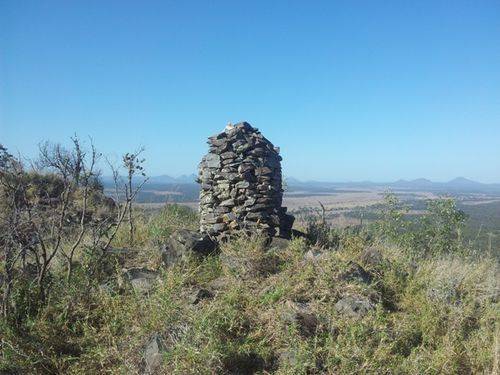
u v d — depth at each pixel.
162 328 5.06
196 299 5.75
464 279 7.37
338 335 5.36
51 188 8.43
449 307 6.38
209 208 8.13
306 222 9.96
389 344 5.30
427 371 4.95
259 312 5.66
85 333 5.18
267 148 8.42
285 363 4.77
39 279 5.78
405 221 11.17
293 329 5.16
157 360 4.68
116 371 4.63
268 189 8.02
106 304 5.68
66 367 4.84
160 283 5.90
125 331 5.21
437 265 7.90
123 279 6.31
